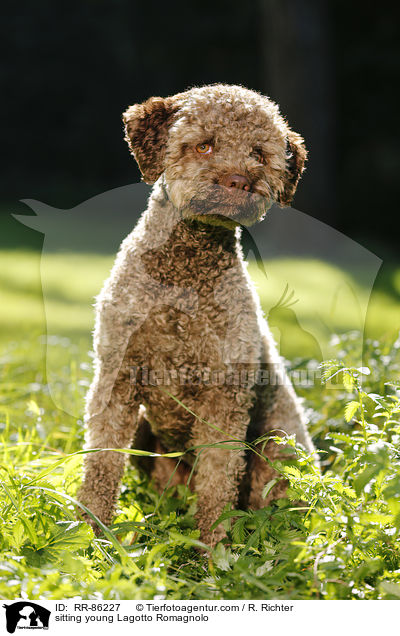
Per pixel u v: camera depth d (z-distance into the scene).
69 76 26.39
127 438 4.59
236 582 3.49
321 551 3.50
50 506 4.11
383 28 24.16
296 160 4.86
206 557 4.23
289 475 3.99
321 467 5.41
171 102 4.57
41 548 3.69
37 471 4.86
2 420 6.17
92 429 4.52
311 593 3.37
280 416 5.03
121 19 26.33
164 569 3.61
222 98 4.39
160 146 4.48
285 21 20.56
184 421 4.65
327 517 3.60
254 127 4.35
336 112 22.78
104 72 26.53
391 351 6.66
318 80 20.84
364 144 24.25
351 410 4.04
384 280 9.91
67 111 26.58
